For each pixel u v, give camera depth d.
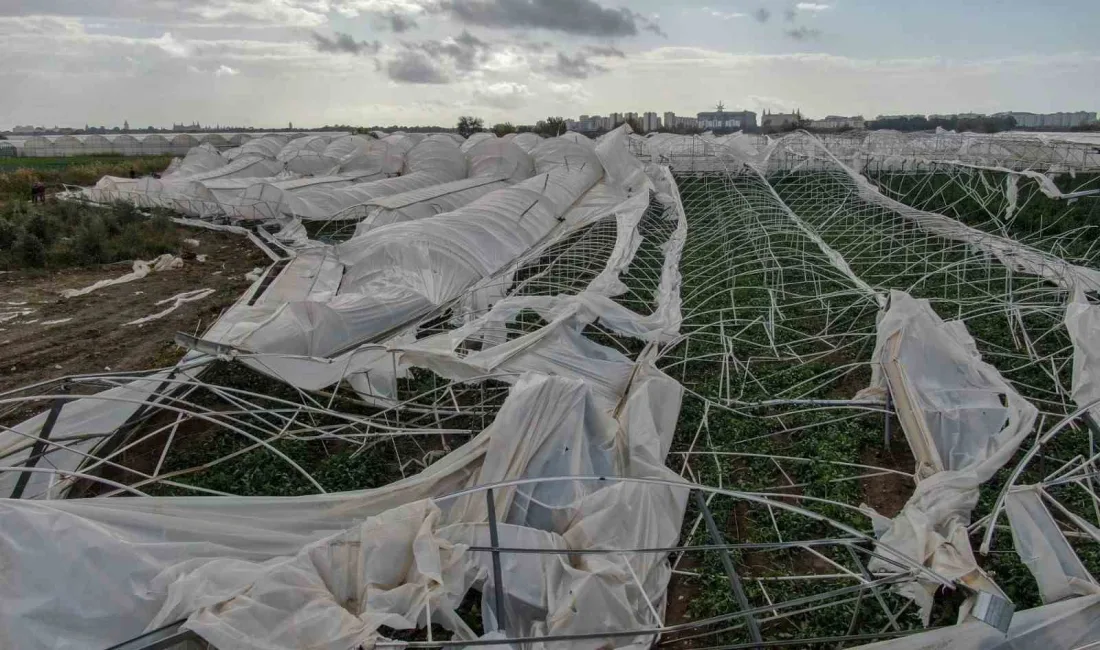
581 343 20.34
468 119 160.62
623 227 36.78
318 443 17.91
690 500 15.02
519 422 13.45
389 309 24.53
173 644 8.65
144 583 10.00
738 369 21.38
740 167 61.56
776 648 11.21
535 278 29.30
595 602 10.72
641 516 12.77
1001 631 8.76
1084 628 9.04
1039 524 10.87
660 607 11.96
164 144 116.81
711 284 29.80
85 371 22.64
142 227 44.12
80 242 37.22
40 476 14.72
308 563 10.32
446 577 10.40
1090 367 17.84
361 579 10.36
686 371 21.73
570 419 14.00
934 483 13.09
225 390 17.52
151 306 29.83
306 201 46.94
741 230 38.22
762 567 13.27
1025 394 19.42
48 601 9.27
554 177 49.50
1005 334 23.47
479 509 12.66
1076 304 19.73
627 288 28.47
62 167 90.94
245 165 66.69
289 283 29.14
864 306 25.19
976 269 30.52
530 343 19.27
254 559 11.26
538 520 12.68
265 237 42.56
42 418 16.16
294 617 9.37
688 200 51.94
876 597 11.62
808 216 45.56
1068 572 10.28
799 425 18.16
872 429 17.80
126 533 10.72
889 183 56.16
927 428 15.15
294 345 20.58
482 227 32.72
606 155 56.47
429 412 18.05
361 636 9.01
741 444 17.36
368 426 17.89
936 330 17.22
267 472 16.30
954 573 10.29
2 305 29.72
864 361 21.39
